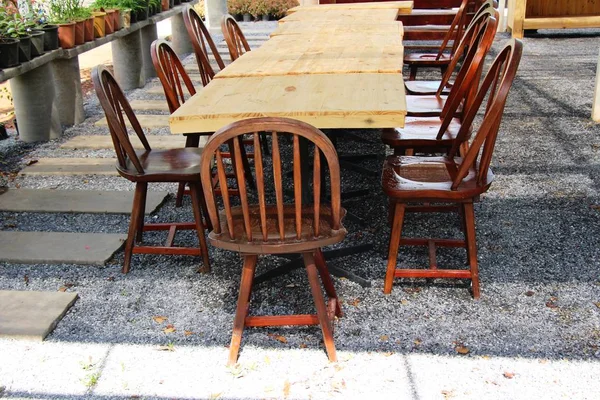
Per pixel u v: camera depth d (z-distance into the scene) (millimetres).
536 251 3125
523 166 4234
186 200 3910
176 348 2498
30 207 3811
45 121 5039
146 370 2383
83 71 8156
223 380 2312
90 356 2467
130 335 2588
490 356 2375
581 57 7461
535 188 3871
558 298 2721
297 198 2143
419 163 2902
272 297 2805
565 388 2203
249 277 2326
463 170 2500
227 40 4203
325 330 2348
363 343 2471
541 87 6164
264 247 2199
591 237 3240
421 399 2180
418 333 2521
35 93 4941
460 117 3482
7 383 2340
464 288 2820
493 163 4309
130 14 6371
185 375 2348
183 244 3342
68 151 4840
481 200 3734
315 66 3016
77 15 5523
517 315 2615
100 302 2826
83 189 4086
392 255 2732
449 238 3283
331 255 3061
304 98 2467
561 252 3107
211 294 2859
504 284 2840
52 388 2309
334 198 2174
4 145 5027
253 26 10500
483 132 2412
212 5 9695
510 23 9062
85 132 5289
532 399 2158
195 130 2346
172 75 3414
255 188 3996
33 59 4707
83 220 3656
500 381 2246
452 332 2520
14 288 2953
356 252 3107
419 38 6551
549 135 4805
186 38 8375
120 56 6539
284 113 2291
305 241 2205
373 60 3092
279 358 2412
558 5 8891
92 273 3076
